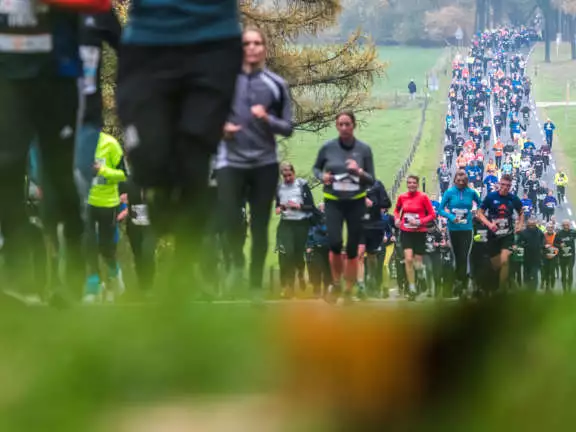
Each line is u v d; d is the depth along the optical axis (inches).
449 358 316.8
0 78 541.3
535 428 259.4
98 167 1181.1
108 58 2201.0
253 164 861.8
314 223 1578.5
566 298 396.2
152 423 270.2
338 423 271.6
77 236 581.6
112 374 306.3
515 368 302.4
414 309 387.9
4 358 324.5
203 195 557.9
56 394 284.5
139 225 1235.2
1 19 538.0
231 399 285.7
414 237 1678.2
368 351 328.2
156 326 384.8
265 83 870.4
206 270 769.6
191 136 544.7
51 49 542.0
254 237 852.6
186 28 543.2
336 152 1144.8
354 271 1151.0
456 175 1631.4
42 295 574.9
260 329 369.1
